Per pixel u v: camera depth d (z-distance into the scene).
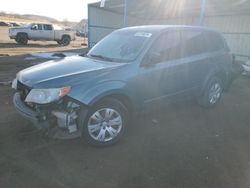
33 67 4.26
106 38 5.12
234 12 17.09
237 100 6.59
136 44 4.34
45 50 18.30
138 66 4.01
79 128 3.54
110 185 2.96
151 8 17.59
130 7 17.42
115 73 3.77
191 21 20.25
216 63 5.55
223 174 3.23
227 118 5.21
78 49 20.06
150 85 4.20
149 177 3.12
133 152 3.71
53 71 3.79
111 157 3.55
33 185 2.91
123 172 3.21
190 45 4.99
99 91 3.51
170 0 14.91
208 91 5.55
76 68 3.86
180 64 4.67
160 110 5.40
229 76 6.07
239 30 17.27
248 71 10.05
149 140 4.10
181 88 4.86
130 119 4.16
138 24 22.28
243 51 17.11
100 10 18.78
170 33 4.61
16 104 3.76
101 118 3.71
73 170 3.22
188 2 14.82
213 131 4.54
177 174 3.20
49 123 3.39
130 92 3.90
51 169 3.22
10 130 4.21
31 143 3.83
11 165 3.26
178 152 3.74
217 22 18.70
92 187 2.92
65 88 3.36
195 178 3.13
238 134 4.44
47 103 3.34
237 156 3.68
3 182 2.94
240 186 3.00
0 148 3.66
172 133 4.39
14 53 15.25
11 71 9.34
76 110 3.46
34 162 3.36
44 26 23.47
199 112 5.50
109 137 3.83
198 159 3.56
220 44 5.80
